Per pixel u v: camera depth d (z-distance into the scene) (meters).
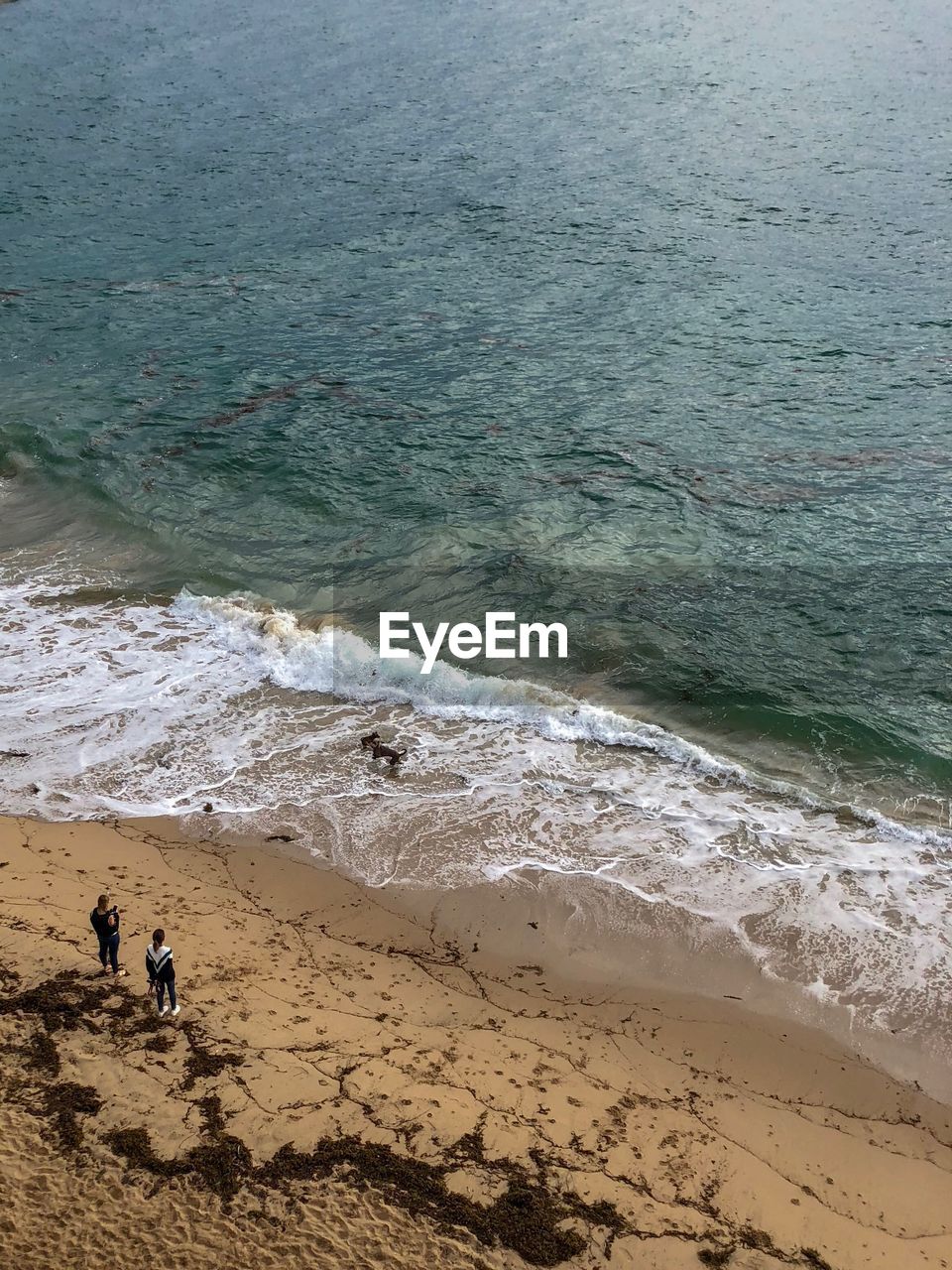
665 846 15.75
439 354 33.62
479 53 81.56
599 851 15.68
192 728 18.52
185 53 85.25
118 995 12.19
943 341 33.06
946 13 91.12
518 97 67.69
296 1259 9.18
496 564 22.98
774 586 21.81
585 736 18.20
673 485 25.75
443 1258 9.34
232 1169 9.96
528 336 34.69
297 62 80.81
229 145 59.50
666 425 28.75
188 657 20.61
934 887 14.82
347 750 18.00
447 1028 12.52
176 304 38.69
